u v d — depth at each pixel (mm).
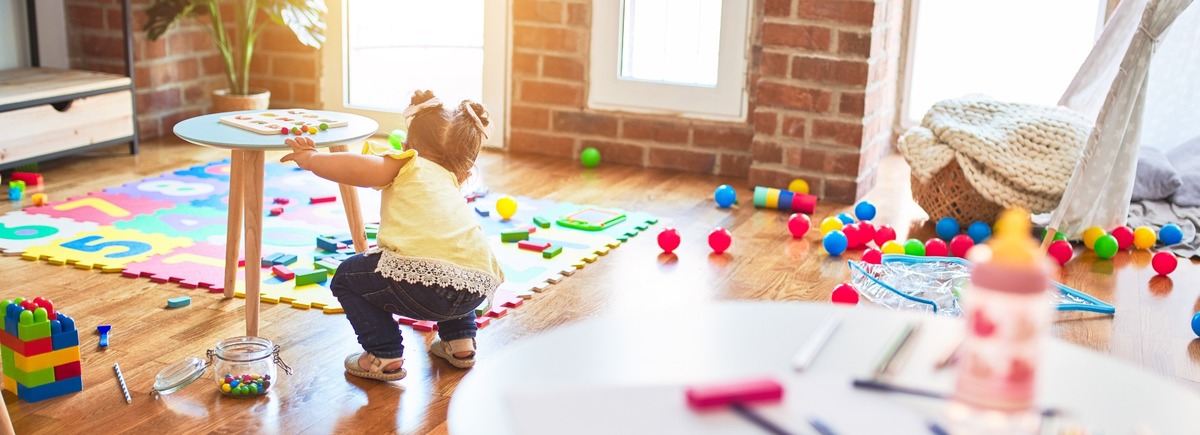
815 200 3572
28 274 2707
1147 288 2838
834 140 3729
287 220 3238
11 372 2037
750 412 1000
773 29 3715
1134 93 3021
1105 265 3025
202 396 2057
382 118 4586
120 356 2230
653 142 4207
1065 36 4262
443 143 2178
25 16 4082
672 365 1119
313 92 4660
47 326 1990
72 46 4332
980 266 902
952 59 4445
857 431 966
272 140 2252
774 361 1127
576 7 4148
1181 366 2322
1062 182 3209
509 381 1079
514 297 2621
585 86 4238
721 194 3615
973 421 909
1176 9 2920
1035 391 941
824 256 3090
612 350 1159
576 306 2609
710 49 4043
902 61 4453
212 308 2518
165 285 2660
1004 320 887
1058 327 2527
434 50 4871
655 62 4133
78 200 3387
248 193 2264
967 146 3256
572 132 4305
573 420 987
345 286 2119
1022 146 3266
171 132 4465
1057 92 4332
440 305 2084
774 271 2939
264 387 2062
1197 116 3688
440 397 2090
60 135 3693
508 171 4059
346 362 2174
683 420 987
